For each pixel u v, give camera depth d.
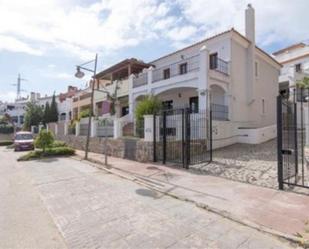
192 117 13.48
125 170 9.63
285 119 7.93
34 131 34.09
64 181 8.27
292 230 4.02
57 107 39.69
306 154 10.28
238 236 3.96
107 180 8.27
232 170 8.74
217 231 4.15
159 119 11.59
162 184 7.27
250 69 18.36
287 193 6.02
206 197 5.89
